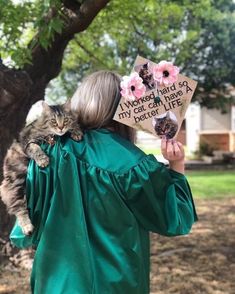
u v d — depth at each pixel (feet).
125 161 6.93
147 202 6.96
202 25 56.54
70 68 45.60
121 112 7.18
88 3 17.33
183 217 7.13
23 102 18.66
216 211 32.78
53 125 8.07
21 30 19.57
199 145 77.61
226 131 81.20
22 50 16.97
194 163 68.13
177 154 7.15
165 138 7.21
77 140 7.27
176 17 39.14
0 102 17.62
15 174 7.81
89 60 32.40
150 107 7.20
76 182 6.82
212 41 57.57
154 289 17.66
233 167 66.69
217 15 53.62
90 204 6.84
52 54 19.27
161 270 19.86
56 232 6.84
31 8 17.65
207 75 59.82
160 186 6.98
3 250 19.63
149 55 43.42
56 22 15.51
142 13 24.11
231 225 28.25
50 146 7.18
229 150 80.59
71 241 6.78
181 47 50.08
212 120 82.64
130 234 6.88
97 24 24.47
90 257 6.75
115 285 6.70
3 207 19.51
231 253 22.45
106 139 7.17
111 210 6.80
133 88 7.13
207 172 60.80
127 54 43.37
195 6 39.27
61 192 6.86
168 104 7.22
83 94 7.60
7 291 17.26
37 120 9.04
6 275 18.85
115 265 6.74
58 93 50.52
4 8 16.03
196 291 17.60
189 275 19.29
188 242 24.34
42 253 6.89
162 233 7.09
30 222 7.29
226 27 57.31
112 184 6.80
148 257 7.30
